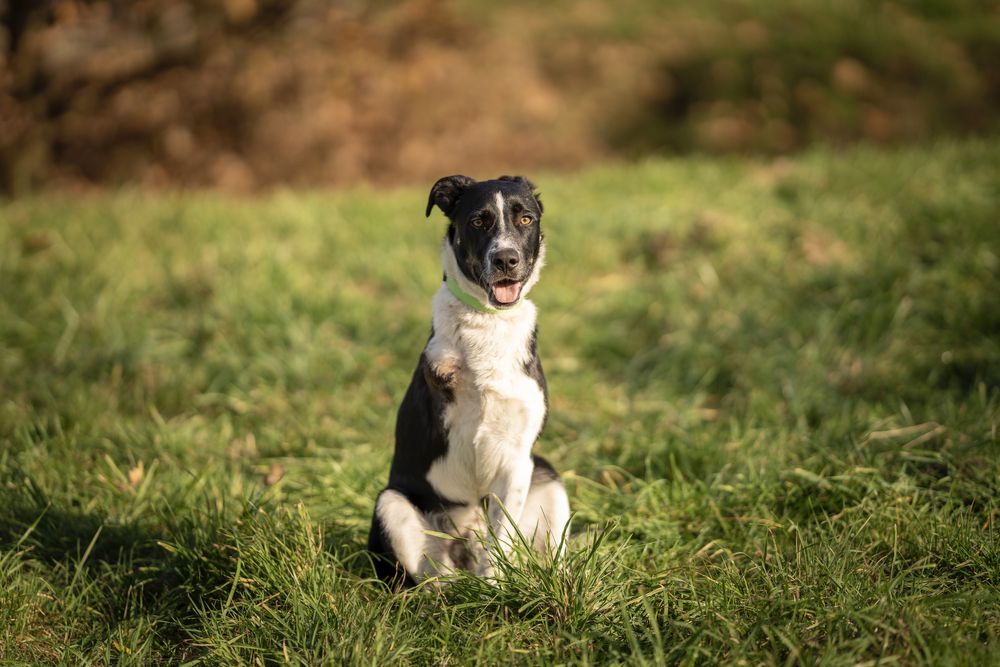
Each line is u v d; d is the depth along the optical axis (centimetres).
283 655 325
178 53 1405
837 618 323
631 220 898
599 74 1789
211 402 629
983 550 381
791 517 446
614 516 450
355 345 705
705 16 1945
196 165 1512
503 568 363
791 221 856
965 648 305
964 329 637
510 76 1727
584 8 1969
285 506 449
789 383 604
